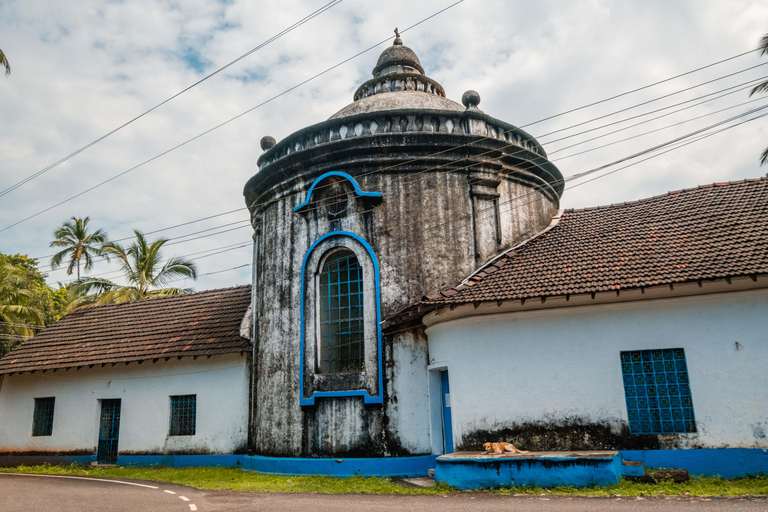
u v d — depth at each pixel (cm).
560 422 1146
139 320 2097
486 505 886
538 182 1669
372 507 920
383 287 1411
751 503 826
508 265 1324
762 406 1033
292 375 1460
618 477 997
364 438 1346
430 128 1487
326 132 1532
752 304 1070
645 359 1129
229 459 1634
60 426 1941
